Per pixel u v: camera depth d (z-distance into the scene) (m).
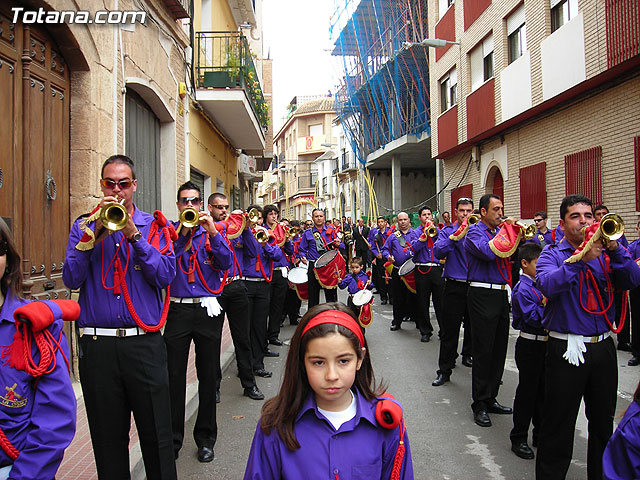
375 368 7.33
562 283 3.43
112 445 3.24
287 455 1.94
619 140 10.50
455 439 4.90
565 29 11.77
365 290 8.41
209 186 14.20
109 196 2.97
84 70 6.25
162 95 9.21
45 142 5.64
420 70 23.47
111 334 3.21
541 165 13.37
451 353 6.57
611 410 3.59
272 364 7.65
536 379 4.43
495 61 15.45
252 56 16.22
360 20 28.64
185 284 4.45
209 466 4.34
